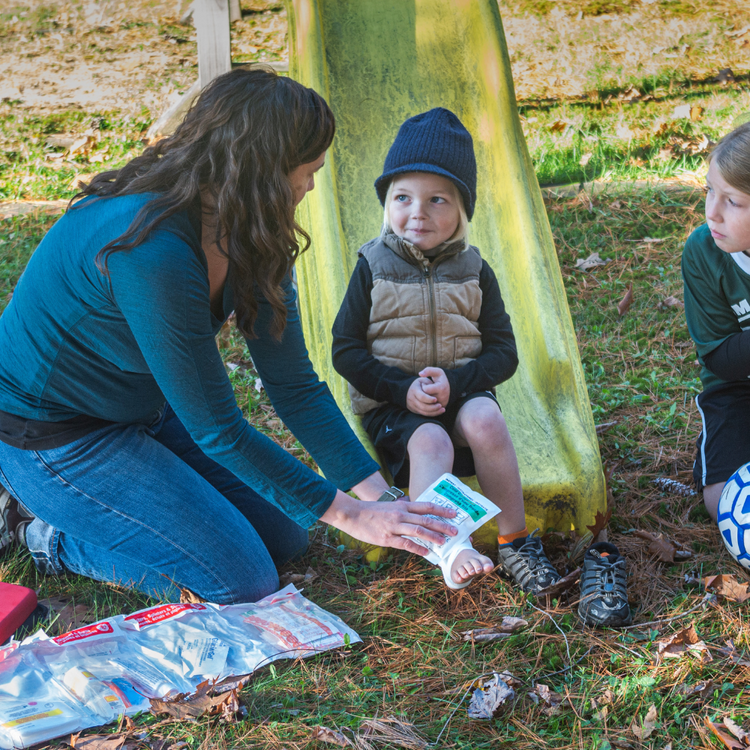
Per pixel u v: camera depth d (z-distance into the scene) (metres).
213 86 1.85
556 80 6.88
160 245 1.80
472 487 2.60
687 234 4.93
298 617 2.25
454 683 2.01
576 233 5.00
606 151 6.06
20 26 7.91
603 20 7.46
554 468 2.70
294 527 2.56
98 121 6.84
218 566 2.28
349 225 3.69
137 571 2.35
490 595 2.37
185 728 1.83
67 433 2.21
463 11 4.34
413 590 2.41
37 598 2.33
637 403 3.50
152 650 2.06
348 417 2.78
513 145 3.80
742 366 2.67
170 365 1.84
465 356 2.65
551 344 3.09
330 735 1.80
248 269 1.89
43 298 2.05
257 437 1.94
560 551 2.61
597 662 2.06
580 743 1.80
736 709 1.87
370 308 2.67
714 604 2.24
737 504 2.41
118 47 7.65
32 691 1.90
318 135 1.85
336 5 4.32
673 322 4.17
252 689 1.97
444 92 4.17
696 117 6.34
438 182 2.59
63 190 6.09
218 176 1.83
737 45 7.04
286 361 2.30
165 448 2.38
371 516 1.99
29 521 2.46
